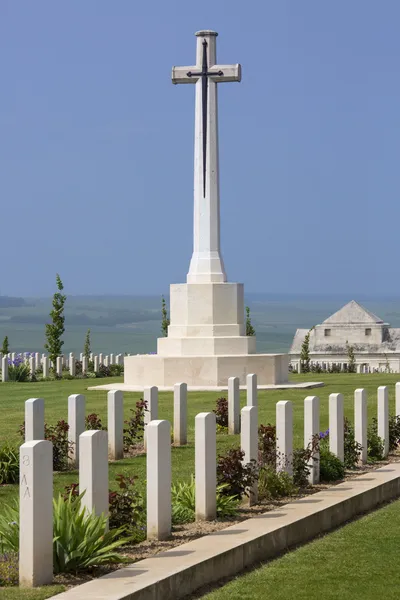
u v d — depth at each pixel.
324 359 75.19
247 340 33.06
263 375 32.25
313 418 14.41
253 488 12.51
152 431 10.40
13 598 8.16
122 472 15.67
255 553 10.14
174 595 8.75
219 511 11.66
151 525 10.40
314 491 13.61
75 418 16.12
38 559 8.62
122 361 46.81
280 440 13.67
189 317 33.28
